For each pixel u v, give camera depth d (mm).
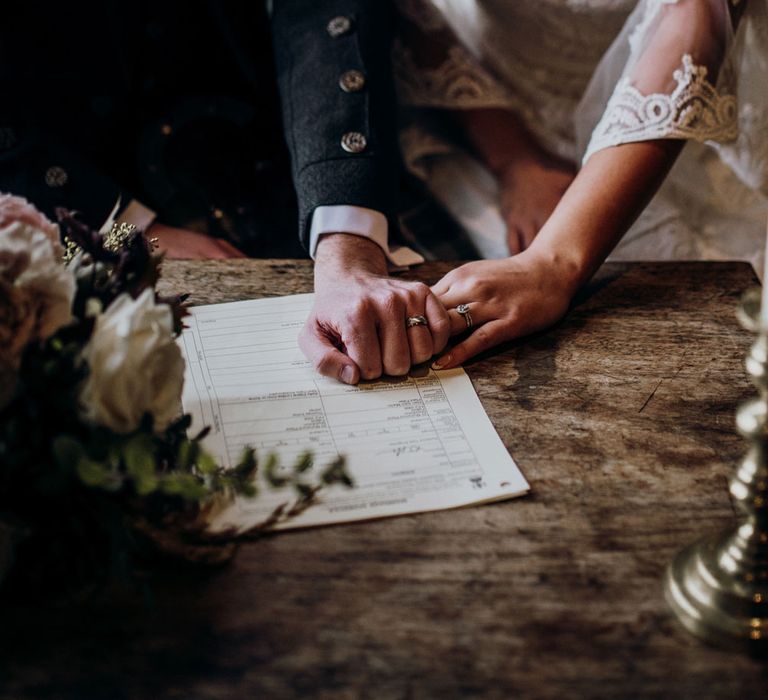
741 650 604
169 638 609
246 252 1366
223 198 1388
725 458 784
